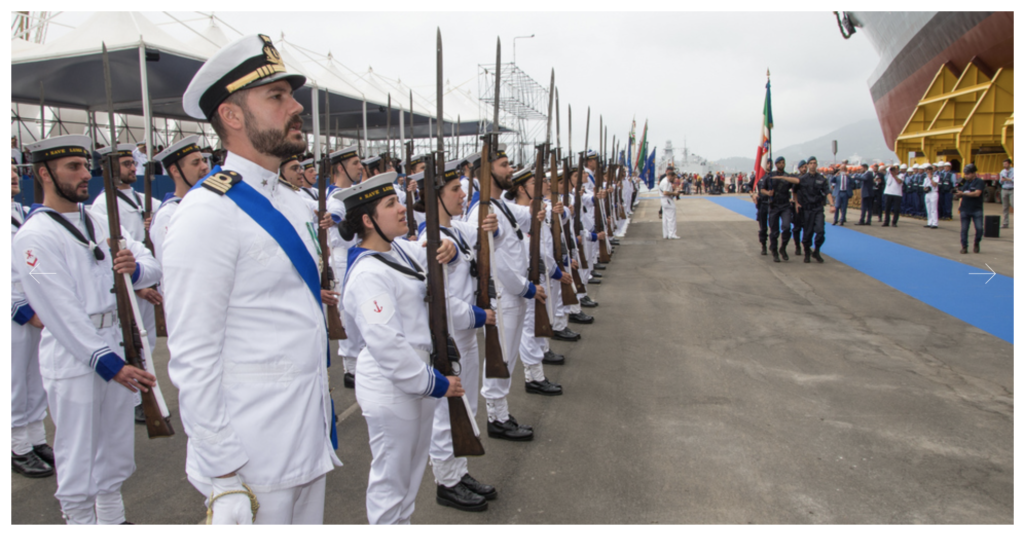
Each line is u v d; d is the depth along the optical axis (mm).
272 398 1739
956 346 5777
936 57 24484
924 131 24391
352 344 4820
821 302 7703
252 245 1691
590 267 9180
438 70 2625
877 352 5621
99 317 2822
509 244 4008
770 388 4758
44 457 3639
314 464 1836
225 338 1697
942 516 3020
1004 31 19453
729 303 7723
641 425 4148
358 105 16484
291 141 1795
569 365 5438
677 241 14172
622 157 16844
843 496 3221
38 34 11867
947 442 3803
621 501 3232
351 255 2459
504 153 4047
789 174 11211
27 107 15148
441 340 2598
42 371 2736
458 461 3234
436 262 2572
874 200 16828
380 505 2557
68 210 2781
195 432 1618
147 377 2576
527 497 3297
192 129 20891
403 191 6520
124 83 11758
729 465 3572
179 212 1648
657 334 6367
